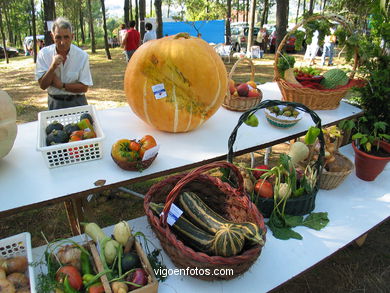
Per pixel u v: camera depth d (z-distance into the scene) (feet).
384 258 8.66
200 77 6.59
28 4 75.82
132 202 10.81
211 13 43.04
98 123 6.68
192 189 6.04
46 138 6.15
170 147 7.06
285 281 5.00
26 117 17.57
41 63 9.21
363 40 8.86
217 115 8.80
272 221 6.09
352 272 8.23
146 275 4.47
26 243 4.83
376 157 7.20
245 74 28.50
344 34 8.95
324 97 8.77
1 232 9.45
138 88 6.78
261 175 6.42
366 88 8.91
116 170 6.13
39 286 4.33
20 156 6.53
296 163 7.06
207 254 4.71
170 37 6.98
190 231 5.00
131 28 28.71
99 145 6.26
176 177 5.85
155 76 6.62
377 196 7.22
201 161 6.57
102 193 10.98
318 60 35.81
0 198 5.24
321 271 8.26
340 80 8.87
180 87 6.66
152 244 5.58
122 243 4.93
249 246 4.68
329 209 6.72
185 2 45.16
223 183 5.67
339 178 7.04
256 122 6.39
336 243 5.77
